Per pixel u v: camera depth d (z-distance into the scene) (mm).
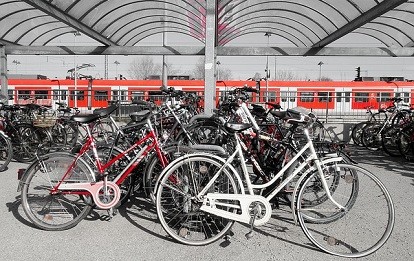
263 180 3137
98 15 7809
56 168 3135
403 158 6633
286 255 2711
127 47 9094
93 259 2625
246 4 7855
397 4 5730
